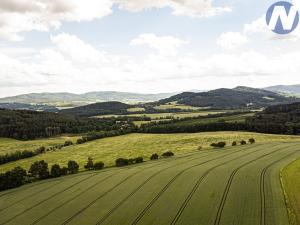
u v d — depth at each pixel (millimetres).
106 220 43375
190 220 40219
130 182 60906
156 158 85188
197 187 53031
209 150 89562
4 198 60000
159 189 54406
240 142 97125
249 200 44094
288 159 69000
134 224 41031
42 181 71312
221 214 40656
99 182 63594
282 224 35375
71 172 77125
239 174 58344
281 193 45125
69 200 54094
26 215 49125
